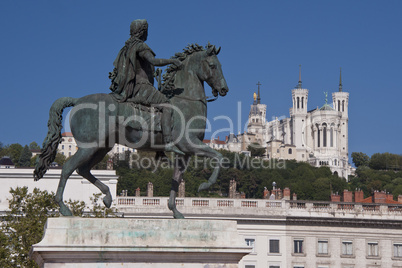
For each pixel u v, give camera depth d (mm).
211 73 17828
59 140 17031
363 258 79125
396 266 79750
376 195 91000
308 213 78438
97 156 17344
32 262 37000
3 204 63062
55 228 15461
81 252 15305
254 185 184375
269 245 77125
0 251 36188
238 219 76312
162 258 15672
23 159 189875
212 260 15891
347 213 79312
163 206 72812
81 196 64875
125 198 72438
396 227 80250
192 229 16031
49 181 64812
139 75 17578
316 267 77938
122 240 15625
